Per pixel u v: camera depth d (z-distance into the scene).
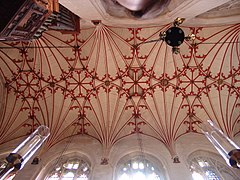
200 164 10.30
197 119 12.45
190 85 12.59
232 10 10.01
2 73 12.50
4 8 4.29
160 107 12.70
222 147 7.56
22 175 9.49
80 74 12.71
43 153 11.08
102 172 9.45
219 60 12.12
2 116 12.39
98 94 12.88
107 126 12.48
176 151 10.79
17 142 11.88
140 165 10.25
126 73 12.72
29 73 12.58
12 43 11.91
